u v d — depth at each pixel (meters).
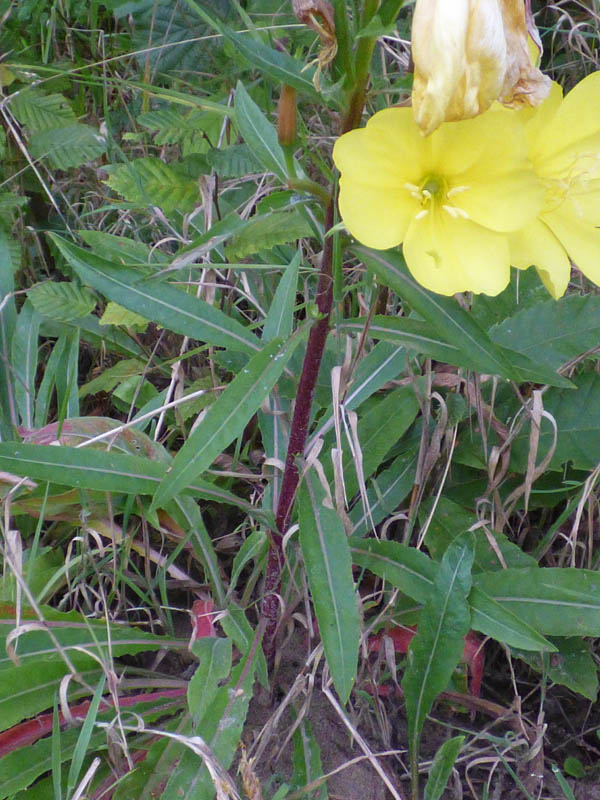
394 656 0.52
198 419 0.50
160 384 0.65
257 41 0.40
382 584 0.55
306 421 0.47
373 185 0.38
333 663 0.43
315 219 0.45
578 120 0.40
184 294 0.46
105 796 0.45
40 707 0.46
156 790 0.44
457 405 0.54
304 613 0.54
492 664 0.56
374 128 0.37
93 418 0.53
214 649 0.47
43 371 0.65
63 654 0.46
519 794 0.51
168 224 0.60
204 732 0.44
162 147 0.68
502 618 0.46
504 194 0.38
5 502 0.48
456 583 0.46
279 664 0.53
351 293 0.62
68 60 0.74
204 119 0.61
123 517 0.54
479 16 0.34
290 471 0.48
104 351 0.64
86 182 0.70
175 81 0.66
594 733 0.53
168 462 0.52
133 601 0.56
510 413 0.58
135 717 0.48
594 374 0.56
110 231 0.68
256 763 0.49
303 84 0.39
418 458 0.53
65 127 0.64
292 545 0.51
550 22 0.73
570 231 0.40
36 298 0.59
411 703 0.47
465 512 0.54
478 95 0.35
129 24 0.72
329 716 0.51
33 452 0.44
